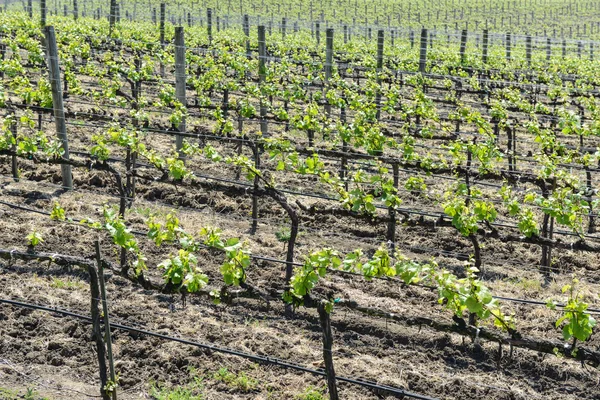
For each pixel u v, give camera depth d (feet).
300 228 37.37
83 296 28.73
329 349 20.61
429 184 45.03
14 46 62.49
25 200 37.93
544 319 29.25
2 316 26.73
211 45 90.63
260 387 23.91
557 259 35.47
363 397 23.73
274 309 28.81
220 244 21.50
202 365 24.82
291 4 207.82
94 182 41.57
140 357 25.18
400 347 27.02
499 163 49.73
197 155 47.47
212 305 28.86
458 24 194.08
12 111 43.04
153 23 122.93
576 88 70.54
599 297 30.83
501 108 50.52
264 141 36.19
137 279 21.89
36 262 31.04
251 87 50.39
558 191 33.01
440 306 29.78
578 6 225.15
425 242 36.91
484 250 36.42
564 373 25.82
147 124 44.62
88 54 68.74
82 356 25.00
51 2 173.99
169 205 39.04
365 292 30.78
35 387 23.13
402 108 52.44
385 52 89.61
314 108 46.62
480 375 25.66
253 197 36.06
